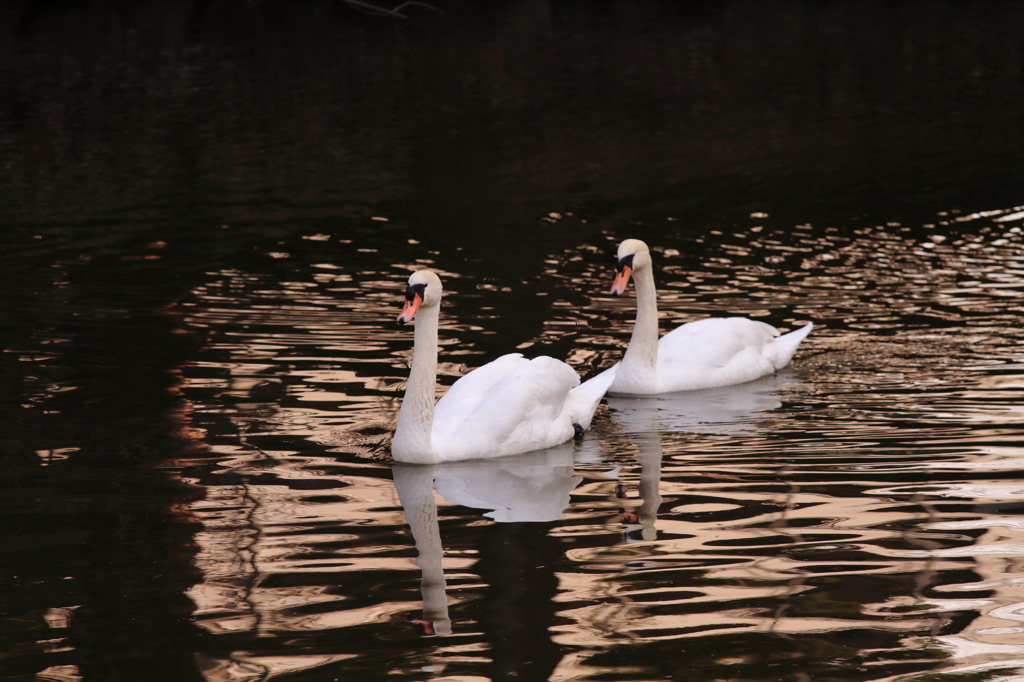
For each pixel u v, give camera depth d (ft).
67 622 27.50
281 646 26.27
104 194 84.12
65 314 56.08
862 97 125.18
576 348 51.80
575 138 105.19
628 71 140.67
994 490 34.78
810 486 35.81
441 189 86.28
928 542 31.22
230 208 80.23
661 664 25.22
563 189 86.38
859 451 38.96
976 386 45.68
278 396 45.21
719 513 33.88
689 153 98.78
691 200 83.10
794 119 114.01
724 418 43.93
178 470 37.65
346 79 135.54
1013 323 54.34
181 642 26.45
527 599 28.43
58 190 85.25
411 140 103.91
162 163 94.73
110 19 181.78
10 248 69.26
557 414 41.96
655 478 37.32
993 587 28.45
